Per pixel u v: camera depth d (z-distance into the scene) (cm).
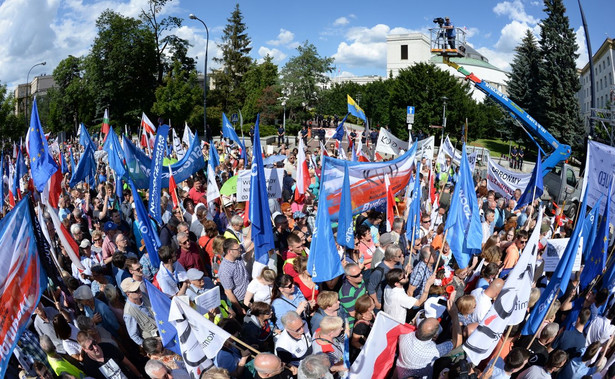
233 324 592
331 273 648
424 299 641
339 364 518
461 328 579
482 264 764
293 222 957
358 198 895
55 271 524
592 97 1841
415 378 509
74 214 996
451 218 757
